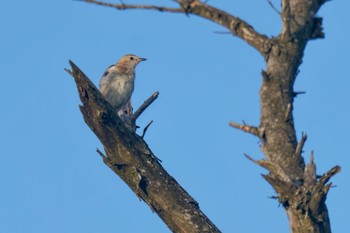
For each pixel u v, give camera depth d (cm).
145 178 1620
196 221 1562
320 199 980
